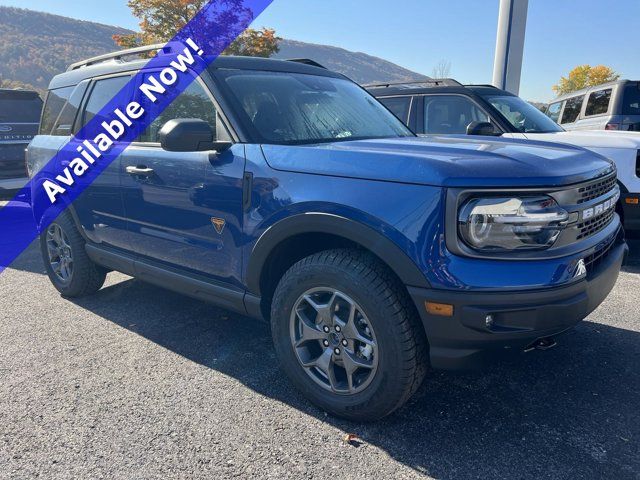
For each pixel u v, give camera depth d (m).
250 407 2.67
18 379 2.97
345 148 2.48
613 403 2.66
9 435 2.45
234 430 2.47
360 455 2.28
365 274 2.28
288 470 2.19
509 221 2.11
